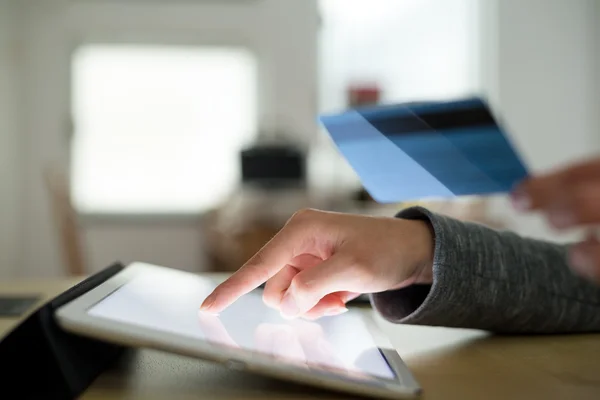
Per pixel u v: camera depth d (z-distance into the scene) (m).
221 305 0.41
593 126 3.05
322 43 3.02
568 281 0.49
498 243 0.47
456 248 0.44
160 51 2.92
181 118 2.95
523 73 3.04
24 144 2.89
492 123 0.44
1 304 0.61
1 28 2.68
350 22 3.01
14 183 2.81
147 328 0.32
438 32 3.03
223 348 0.32
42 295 0.67
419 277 0.45
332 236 0.43
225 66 2.96
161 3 2.91
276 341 0.38
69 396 0.31
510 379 0.37
